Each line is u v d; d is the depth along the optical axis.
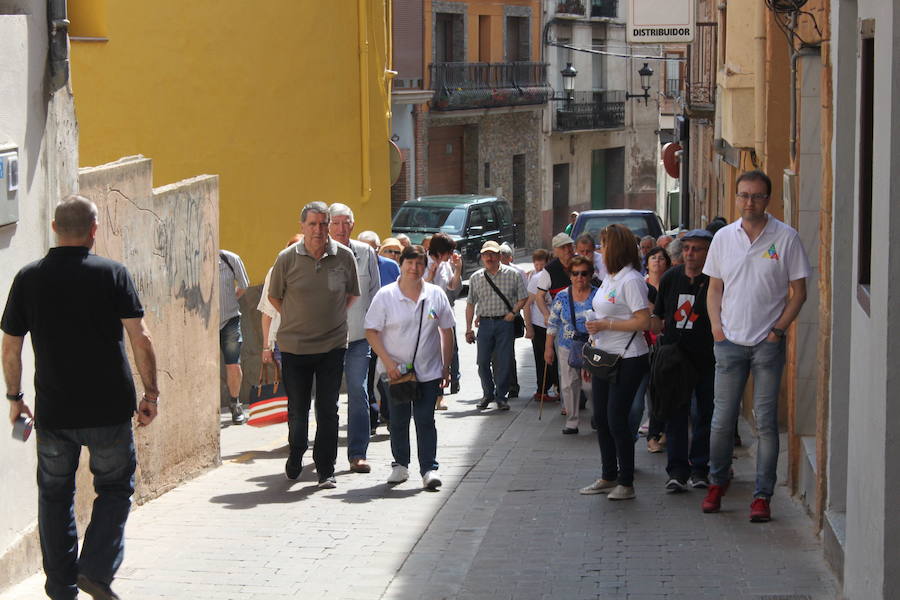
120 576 9.52
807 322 11.75
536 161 66.44
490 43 61.84
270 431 17.38
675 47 60.16
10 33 9.13
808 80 12.42
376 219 22.94
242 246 20.36
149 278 12.38
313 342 13.07
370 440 16.41
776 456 10.70
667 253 14.95
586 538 10.52
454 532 11.07
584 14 69.50
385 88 23.14
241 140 20.20
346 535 10.95
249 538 10.83
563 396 16.91
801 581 8.88
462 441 16.53
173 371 13.06
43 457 8.09
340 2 21.62
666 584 8.97
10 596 8.79
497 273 19.42
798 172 12.51
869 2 7.28
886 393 6.53
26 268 8.04
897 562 6.57
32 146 9.54
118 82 18.48
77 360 7.97
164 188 12.88
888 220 6.48
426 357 13.02
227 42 19.86
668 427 12.16
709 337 11.77
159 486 12.70
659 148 77.69
